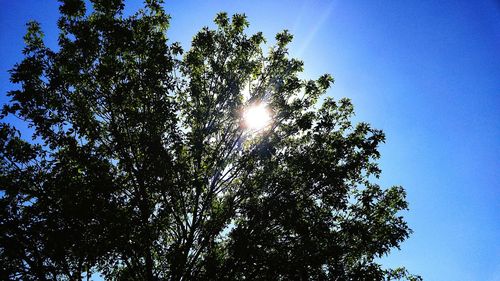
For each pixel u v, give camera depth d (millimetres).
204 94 11008
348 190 10062
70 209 7465
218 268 8297
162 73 9188
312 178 9930
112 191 8023
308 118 10742
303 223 8719
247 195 10203
